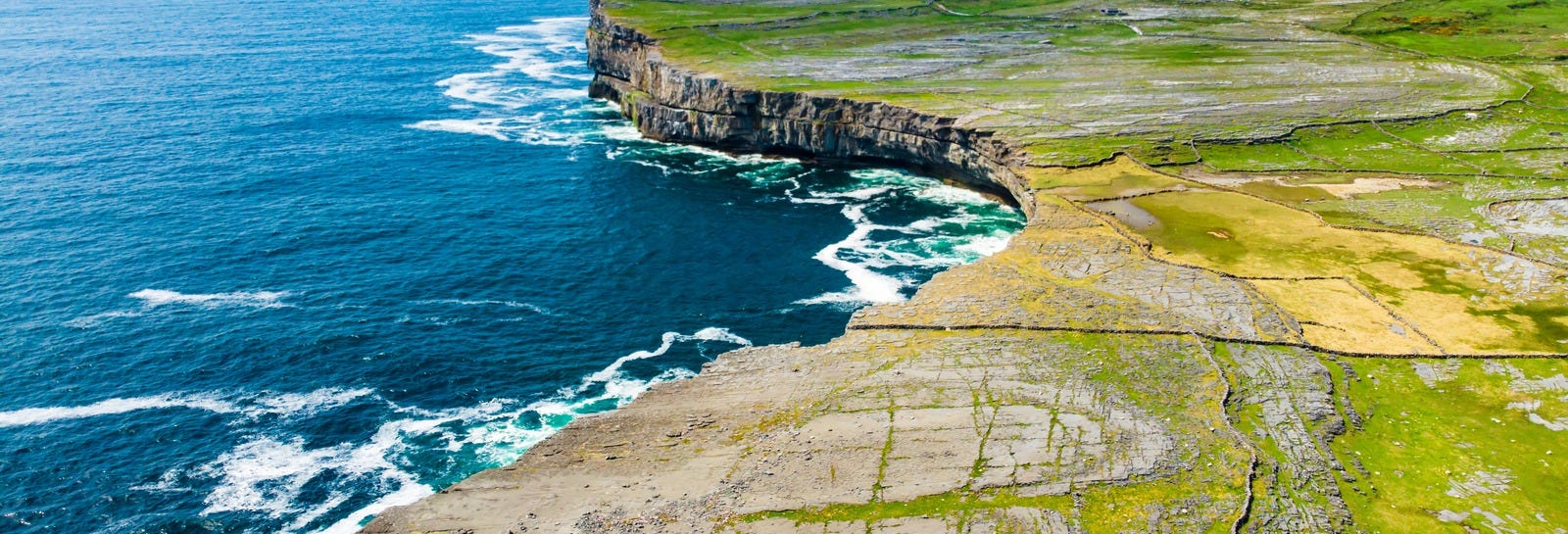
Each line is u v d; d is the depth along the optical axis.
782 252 94.25
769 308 82.06
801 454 54.56
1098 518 48.75
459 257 93.06
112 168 116.75
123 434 64.75
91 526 57.03
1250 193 94.38
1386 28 173.12
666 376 71.62
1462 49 158.00
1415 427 57.16
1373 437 56.19
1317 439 55.41
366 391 69.94
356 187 113.12
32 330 76.88
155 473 61.25
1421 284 74.56
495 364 73.50
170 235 96.44
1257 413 57.66
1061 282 74.44
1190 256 79.44
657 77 139.38
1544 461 54.06
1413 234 84.00
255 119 142.88
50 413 66.81
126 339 76.06
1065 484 51.06
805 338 76.69
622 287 86.62
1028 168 100.38
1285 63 148.62
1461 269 77.12
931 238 96.88
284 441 64.31
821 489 51.59
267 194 109.62
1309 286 74.25
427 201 109.06
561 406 68.25
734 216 104.75
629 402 67.56
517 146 133.00
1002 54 156.25
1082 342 65.25
